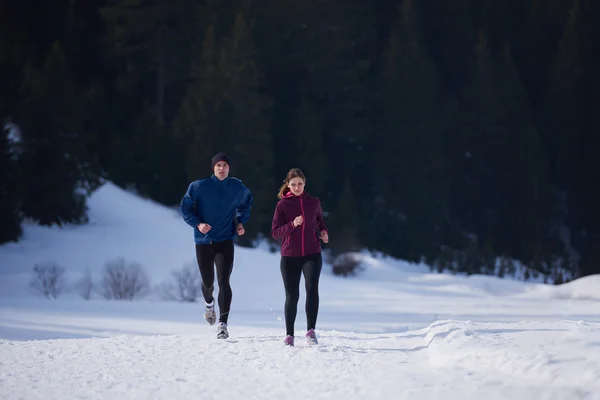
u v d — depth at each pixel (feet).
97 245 190.70
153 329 77.25
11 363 37.96
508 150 352.90
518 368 31.55
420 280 231.91
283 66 320.91
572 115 382.01
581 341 35.22
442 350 36.17
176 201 248.11
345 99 319.47
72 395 29.58
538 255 322.34
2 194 183.01
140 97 305.32
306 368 34.99
